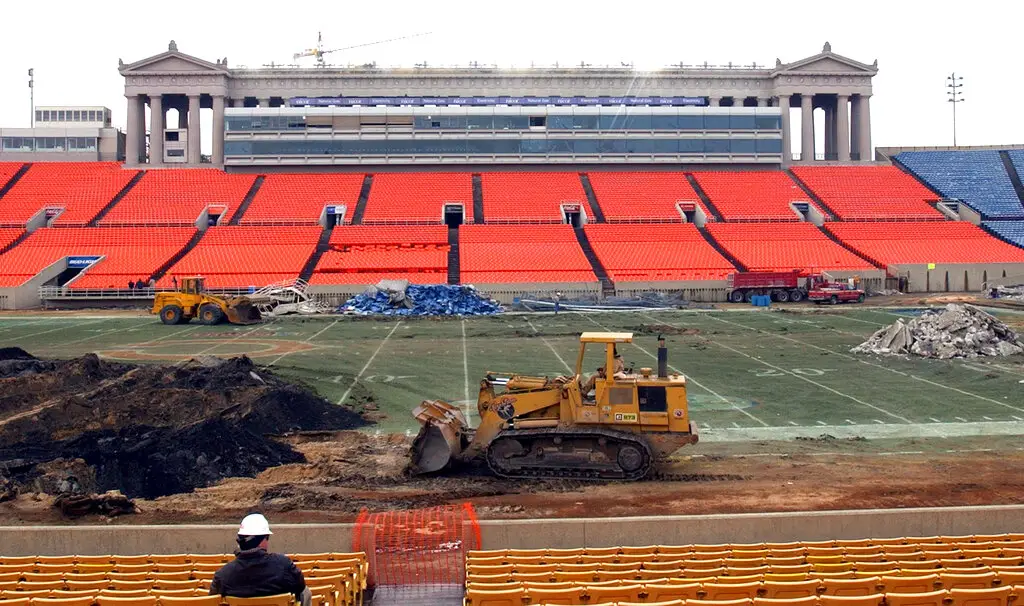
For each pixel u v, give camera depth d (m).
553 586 9.34
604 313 58.16
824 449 20.88
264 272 65.62
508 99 88.75
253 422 22.09
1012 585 9.45
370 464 19.95
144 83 86.00
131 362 34.94
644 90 89.88
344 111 86.00
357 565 11.43
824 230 77.56
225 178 84.38
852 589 9.27
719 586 9.09
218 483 18.33
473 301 59.28
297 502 16.66
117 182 82.88
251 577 8.51
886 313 55.53
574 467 18.39
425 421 18.66
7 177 83.62
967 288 69.19
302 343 41.62
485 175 86.88
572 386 18.58
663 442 18.42
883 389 28.55
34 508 16.48
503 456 18.62
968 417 24.33
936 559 11.01
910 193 84.25
